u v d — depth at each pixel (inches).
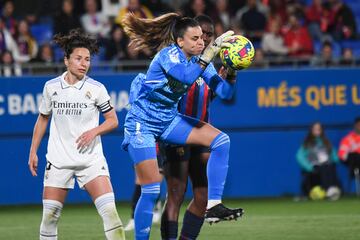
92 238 1378.0
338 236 1355.8
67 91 995.9
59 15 2305.6
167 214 1079.6
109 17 2485.2
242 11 2522.1
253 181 2300.7
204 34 1070.4
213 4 2437.3
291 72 2309.3
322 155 2225.6
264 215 1769.2
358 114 2353.6
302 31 2439.7
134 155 1002.7
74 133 995.3
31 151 1030.4
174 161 1078.4
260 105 2290.8
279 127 2313.0
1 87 2140.7
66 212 1937.7
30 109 2158.0
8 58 2196.1
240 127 2284.7
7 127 2145.7
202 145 1021.8
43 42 2492.6
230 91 1036.5
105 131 998.4
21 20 2436.0
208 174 1008.9
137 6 2262.6
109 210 982.4
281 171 2313.0
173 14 1029.2
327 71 2332.7
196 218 1094.4
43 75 2175.2
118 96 2188.7
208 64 967.6
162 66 968.9
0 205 2160.4
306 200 2185.0
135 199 1498.5
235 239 1343.5
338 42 2613.2
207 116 1114.1
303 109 2319.1
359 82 2351.1
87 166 994.7
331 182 2214.6
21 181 2162.9
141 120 1001.5
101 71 2316.7
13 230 1536.7
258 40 2482.8
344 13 2630.4
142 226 1007.0
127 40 2297.0
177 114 1029.8
